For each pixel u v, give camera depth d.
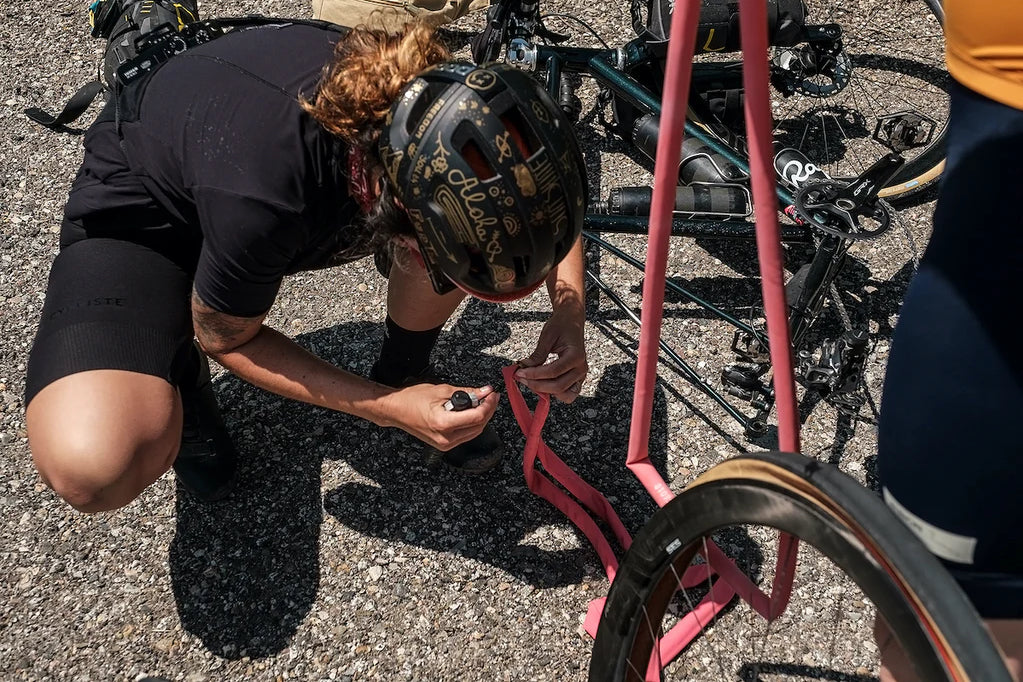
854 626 1.73
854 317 2.24
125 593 1.81
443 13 2.50
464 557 1.83
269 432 2.04
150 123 1.47
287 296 2.30
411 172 1.19
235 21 1.58
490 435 1.95
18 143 2.60
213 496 1.90
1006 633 1.17
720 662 1.69
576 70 2.37
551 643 1.72
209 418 1.88
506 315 2.25
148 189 1.51
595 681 1.50
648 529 1.32
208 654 1.72
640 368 1.44
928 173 2.40
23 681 1.70
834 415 2.06
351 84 1.26
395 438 2.02
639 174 2.54
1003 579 1.03
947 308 0.98
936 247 1.00
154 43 1.54
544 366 1.59
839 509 1.00
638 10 2.54
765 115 1.04
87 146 1.61
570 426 2.04
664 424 2.05
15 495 1.95
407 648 1.72
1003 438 0.96
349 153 1.33
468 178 1.16
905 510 1.06
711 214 2.09
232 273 1.39
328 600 1.78
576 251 1.73
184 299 1.62
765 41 1.00
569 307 1.67
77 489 1.52
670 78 1.16
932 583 0.92
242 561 1.84
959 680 0.90
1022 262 0.92
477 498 1.92
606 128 2.57
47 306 1.59
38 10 2.94
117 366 1.52
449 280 1.33
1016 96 0.89
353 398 1.56
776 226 1.09
